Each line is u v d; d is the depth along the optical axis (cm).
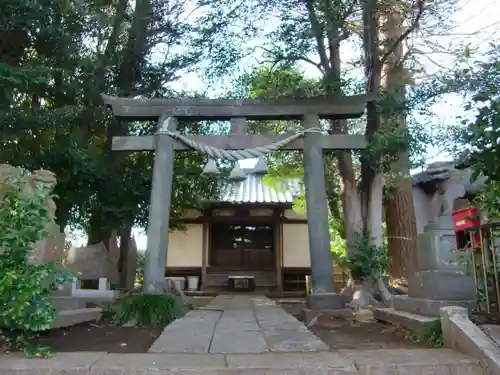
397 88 1103
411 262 1278
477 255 603
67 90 1201
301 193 2045
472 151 509
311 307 888
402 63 1226
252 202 2067
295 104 1031
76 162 1130
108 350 553
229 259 2325
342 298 900
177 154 1522
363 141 1013
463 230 626
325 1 1044
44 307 492
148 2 1328
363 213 1255
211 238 2344
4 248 488
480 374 406
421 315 680
